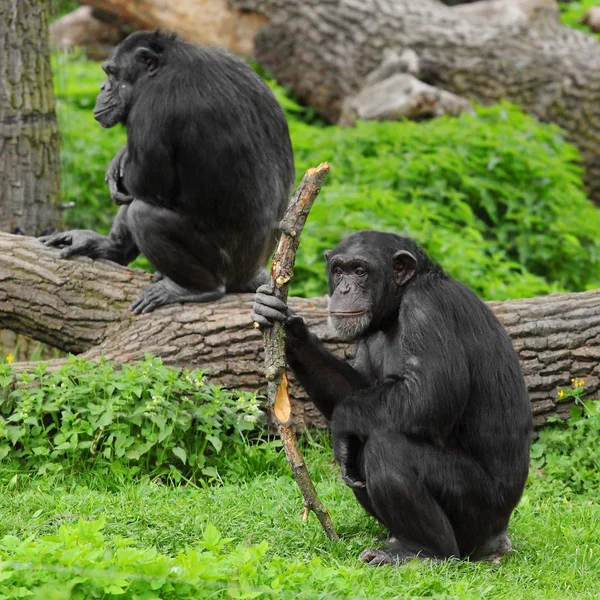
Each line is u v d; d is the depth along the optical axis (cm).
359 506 1041
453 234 1820
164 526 928
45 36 1529
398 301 941
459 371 882
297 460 892
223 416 1211
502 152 2022
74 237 1347
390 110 2228
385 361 962
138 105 1271
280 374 881
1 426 1124
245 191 1284
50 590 688
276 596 712
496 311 1273
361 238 946
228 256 1303
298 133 2186
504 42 2377
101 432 1122
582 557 901
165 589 710
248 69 1338
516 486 914
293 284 1722
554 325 1259
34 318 1303
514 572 873
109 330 1294
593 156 2327
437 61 2356
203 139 1252
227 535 920
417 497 873
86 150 2034
